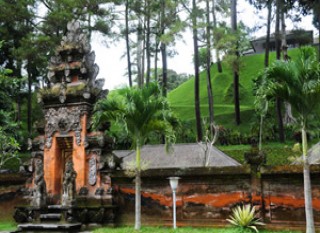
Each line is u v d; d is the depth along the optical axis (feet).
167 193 49.44
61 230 46.60
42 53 93.40
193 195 47.98
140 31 112.57
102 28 98.58
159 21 104.63
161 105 42.70
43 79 108.88
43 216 50.31
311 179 42.37
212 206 46.73
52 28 94.53
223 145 108.37
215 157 64.64
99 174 52.47
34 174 55.88
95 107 43.93
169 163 65.72
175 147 69.87
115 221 50.78
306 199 35.37
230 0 112.06
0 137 56.80
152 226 48.78
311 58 36.50
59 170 55.83
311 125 39.88
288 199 43.14
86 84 55.83
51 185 54.49
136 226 42.09
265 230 42.45
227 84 183.42
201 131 111.14
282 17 104.83
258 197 44.06
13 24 97.91
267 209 43.70
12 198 57.88
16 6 93.76
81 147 53.72
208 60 113.29
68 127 55.11
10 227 51.31
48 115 56.95
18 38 100.89
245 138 108.68
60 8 94.02
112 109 42.55
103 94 56.75
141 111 42.04
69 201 49.85
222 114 144.66
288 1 96.43
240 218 41.57
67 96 55.52
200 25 92.94
